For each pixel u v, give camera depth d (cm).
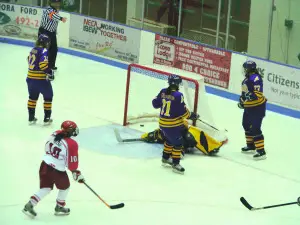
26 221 1709
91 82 3189
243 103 2273
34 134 2389
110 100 2903
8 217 1725
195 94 2389
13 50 3694
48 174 1691
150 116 2666
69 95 2939
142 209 1836
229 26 3234
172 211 1838
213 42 3300
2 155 2169
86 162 2158
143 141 2392
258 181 2105
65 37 3769
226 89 3136
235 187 2042
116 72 3406
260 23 3147
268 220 1817
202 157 2280
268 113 2897
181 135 2108
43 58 2361
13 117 2562
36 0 3984
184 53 3288
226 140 2459
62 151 1666
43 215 1748
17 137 2345
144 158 2233
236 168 2202
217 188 2023
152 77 2836
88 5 3728
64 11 3750
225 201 1931
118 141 2362
